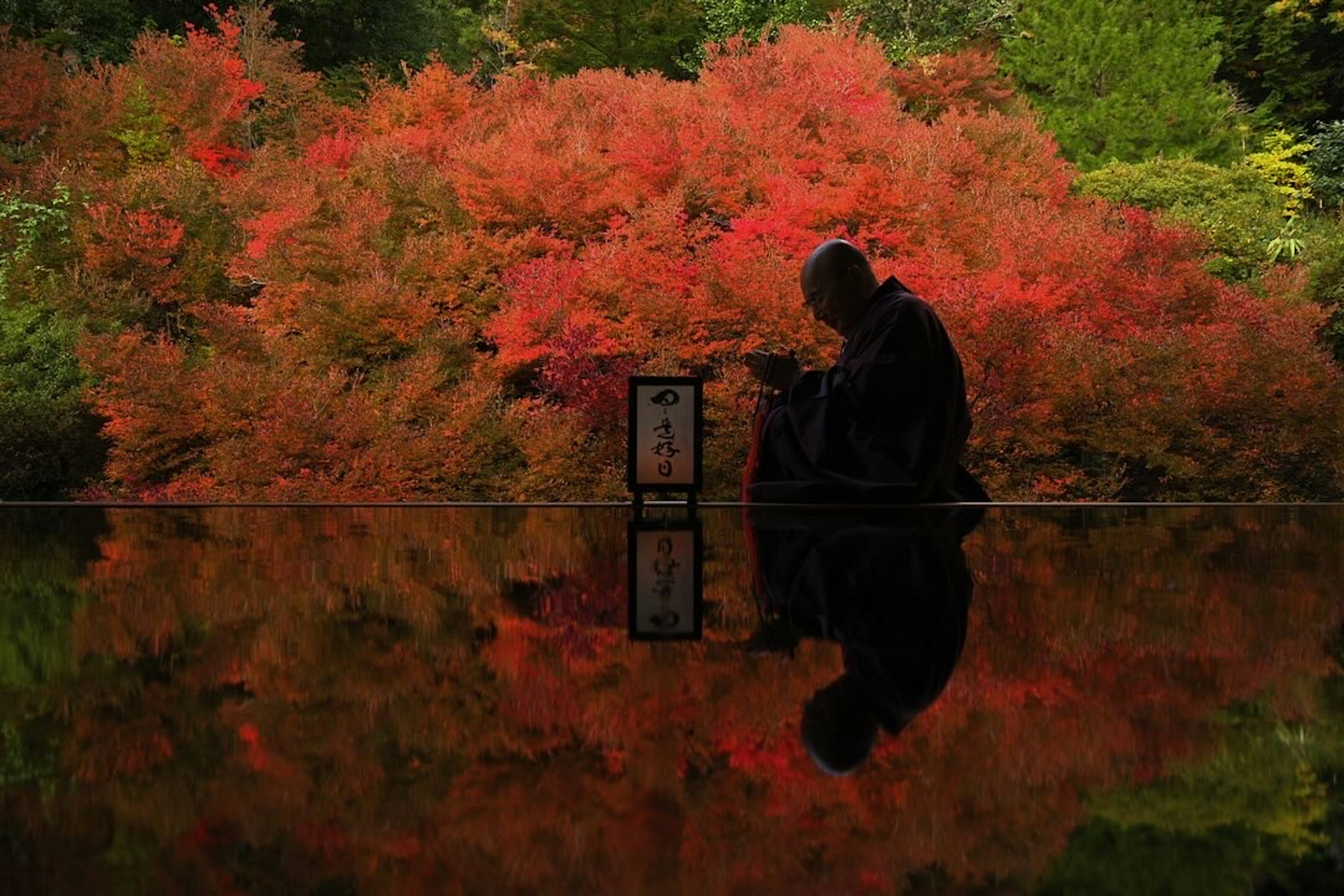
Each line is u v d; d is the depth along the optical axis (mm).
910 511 3150
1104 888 389
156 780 532
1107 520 2752
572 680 792
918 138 10922
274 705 709
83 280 10531
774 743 608
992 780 523
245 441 8469
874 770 546
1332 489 9023
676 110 10688
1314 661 863
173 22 17297
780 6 16594
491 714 682
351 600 1248
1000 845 427
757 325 8359
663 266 8758
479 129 11914
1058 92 15562
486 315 9633
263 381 8711
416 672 821
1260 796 498
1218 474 8852
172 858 420
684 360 8688
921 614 1132
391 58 19328
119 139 13117
